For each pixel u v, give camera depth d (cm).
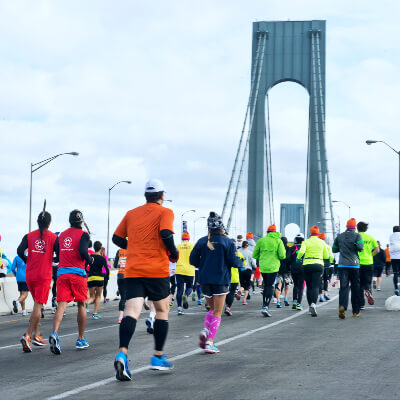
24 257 858
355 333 993
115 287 2380
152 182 632
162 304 624
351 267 1261
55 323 813
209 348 779
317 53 11994
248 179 11619
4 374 654
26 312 1623
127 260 615
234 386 561
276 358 735
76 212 847
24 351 840
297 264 1545
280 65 12169
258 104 11975
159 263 611
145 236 611
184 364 695
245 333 1020
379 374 621
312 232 1377
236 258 808
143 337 993
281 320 1266
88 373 650
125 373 579
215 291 802
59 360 754
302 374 623
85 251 824
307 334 991
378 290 2380
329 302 1827
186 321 1307
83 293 841
